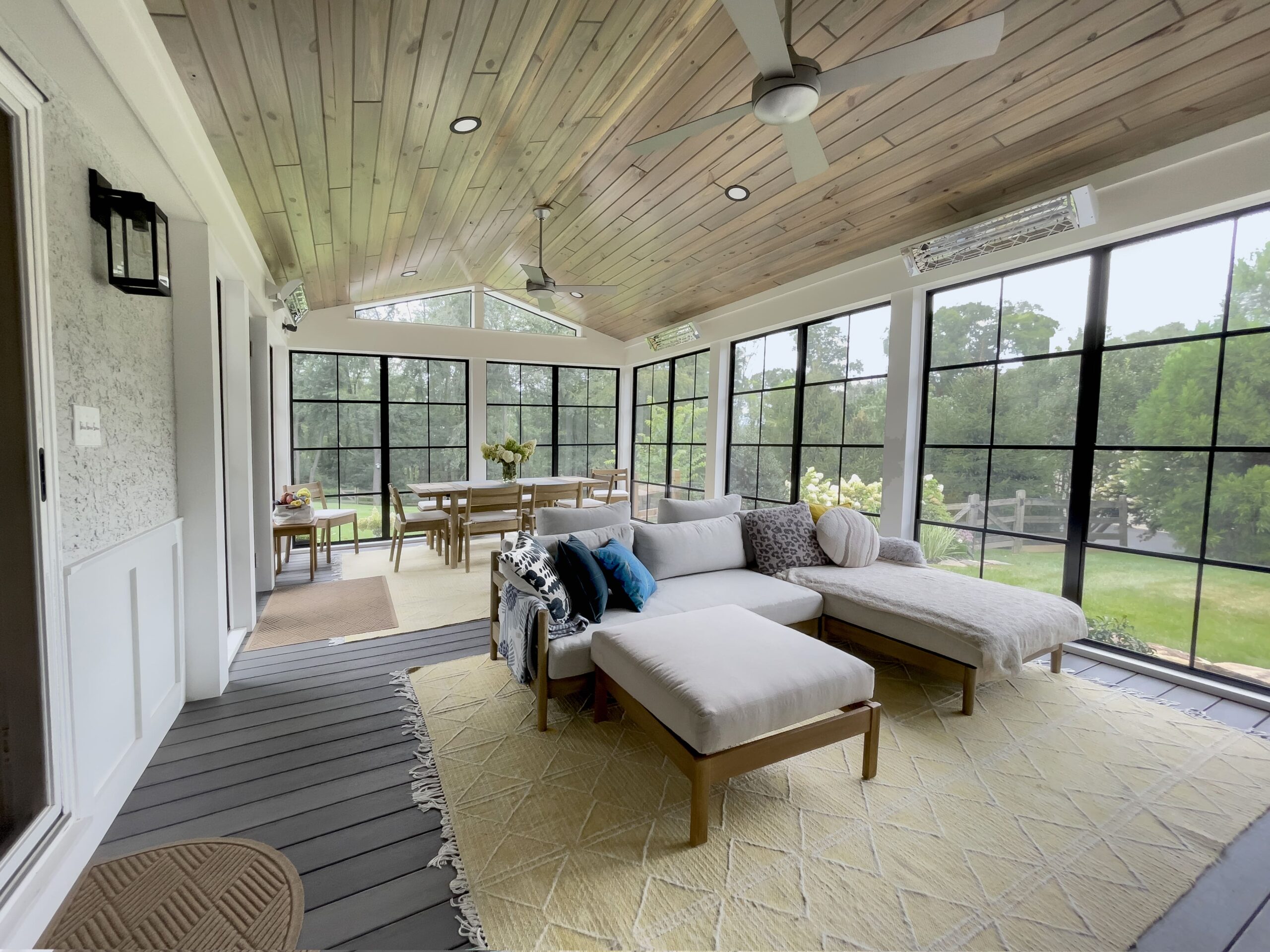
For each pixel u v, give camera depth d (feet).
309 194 10.73
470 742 7.34
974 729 7.77
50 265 4.91
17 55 4.49
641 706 6.51
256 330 13.83
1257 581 8.32
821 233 12.89
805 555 11.66
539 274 14.46
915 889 5.01
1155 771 6.77
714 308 19.27
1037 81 7.67
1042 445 10.72
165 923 4.56
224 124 7.83
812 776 6.70
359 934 4.51
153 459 7.21
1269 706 8.07
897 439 12.87
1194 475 8.87
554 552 9.45
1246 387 8.32
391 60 7.22
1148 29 6.65
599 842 5.57
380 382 21.26
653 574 10.80
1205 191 8.14
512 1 6.57
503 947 4.42
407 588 14.69
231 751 7.07
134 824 5.72
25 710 4.70
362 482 21.12
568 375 24.82
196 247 8.09
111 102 5.33
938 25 7.09
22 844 4.41
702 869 5.23
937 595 9.46
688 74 8.73
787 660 6.57
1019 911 4.78
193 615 8.35
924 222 11.59
